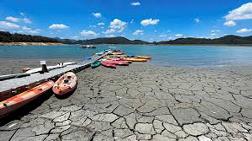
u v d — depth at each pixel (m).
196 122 3.31
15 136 2.86
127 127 3.12
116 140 2.72
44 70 7.11
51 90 5.18
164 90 5.46
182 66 12.06
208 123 3.27
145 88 5.71
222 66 12.25
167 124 3.23
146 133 2.92
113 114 3.67
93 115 3.62
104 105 4.18
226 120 3.40
